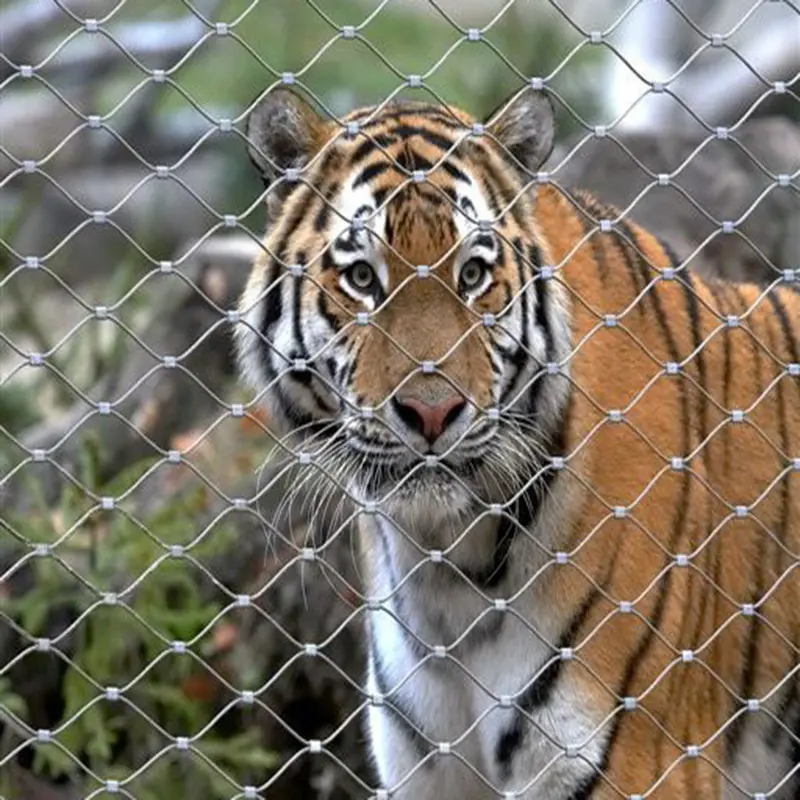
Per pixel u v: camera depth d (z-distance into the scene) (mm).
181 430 13703
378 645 8109
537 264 7535
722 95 21297
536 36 22578
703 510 7941
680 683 7805
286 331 7547
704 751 7863
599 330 7840
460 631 7742
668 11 21438
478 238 7262
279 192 7723
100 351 15688
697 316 8227
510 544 7543
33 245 25328
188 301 14062
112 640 10969
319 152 7523
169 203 25312
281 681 11297
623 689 7621
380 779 8305
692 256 6664
